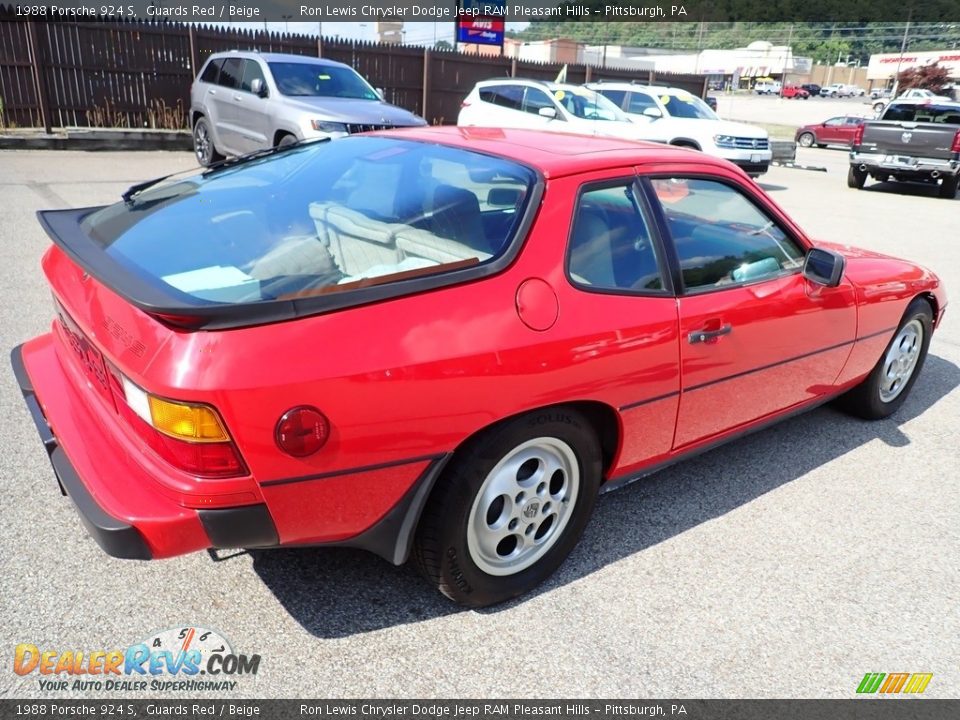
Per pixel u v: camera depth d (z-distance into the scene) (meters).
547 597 2.70
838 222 11.24
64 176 10.09
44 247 6.60
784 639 2.59
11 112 13.15
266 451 1.96
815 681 2.42
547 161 2.66
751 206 3.25
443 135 3.11
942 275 8.13
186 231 2.54
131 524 1.96
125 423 2.20
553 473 2.63
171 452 1.97
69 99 13.58
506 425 2.37
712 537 3.14
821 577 2.94
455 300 2.24
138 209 2.80
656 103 14.26
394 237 2.46
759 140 14.14
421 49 17.09
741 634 2.59
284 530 2.10
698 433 3.12
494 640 2.47
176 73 14.47
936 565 3.07
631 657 2.45
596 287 2.57
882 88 97.19
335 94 10.35
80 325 2.30
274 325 1.99
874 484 3.68
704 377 2.96
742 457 3.88
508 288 2.34
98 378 2.36
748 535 3.18
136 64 14.01
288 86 10.03
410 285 2.18
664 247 2.83
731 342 3.01
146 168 11.37
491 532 2.48
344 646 2.40
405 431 2.15
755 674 2.43
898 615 2.76
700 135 13.72
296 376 1.96
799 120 46.78
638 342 2.64
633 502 3.38
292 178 2.97
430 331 2.17
